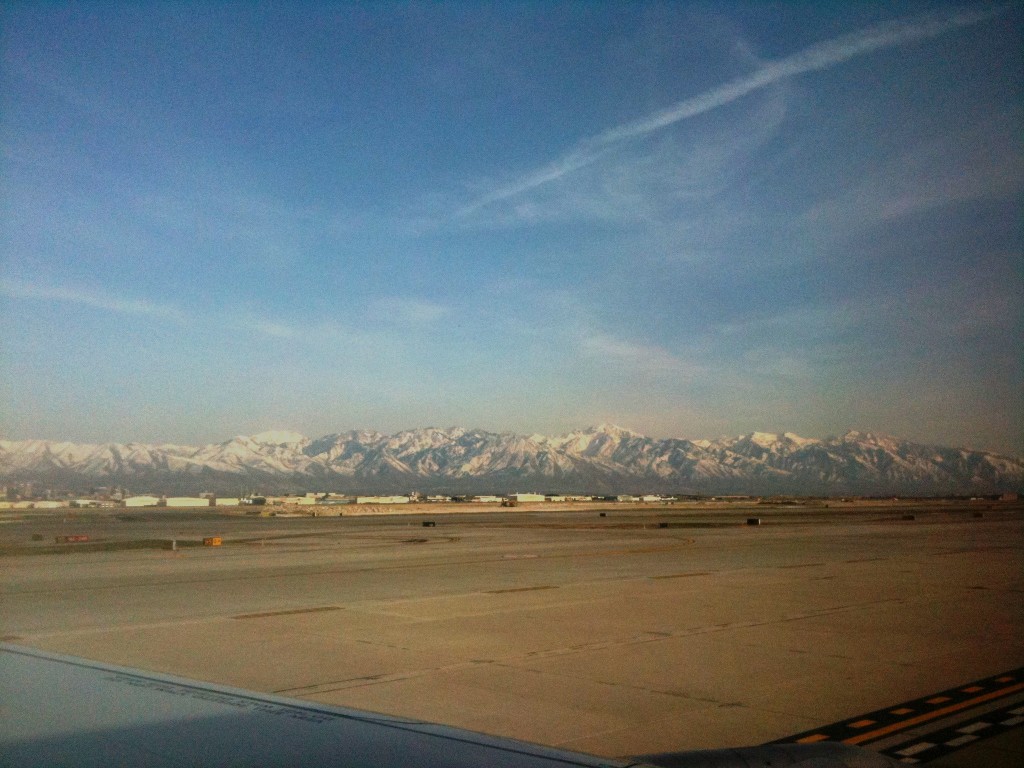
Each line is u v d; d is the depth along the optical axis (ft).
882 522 337.93
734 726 42.42
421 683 52.49
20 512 620.49
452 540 223.71
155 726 14.97
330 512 579.48
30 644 67.21
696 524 326.03
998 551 169.68
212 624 78.33
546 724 42.73
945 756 37.63
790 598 94.99
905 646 65.31
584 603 91.66
